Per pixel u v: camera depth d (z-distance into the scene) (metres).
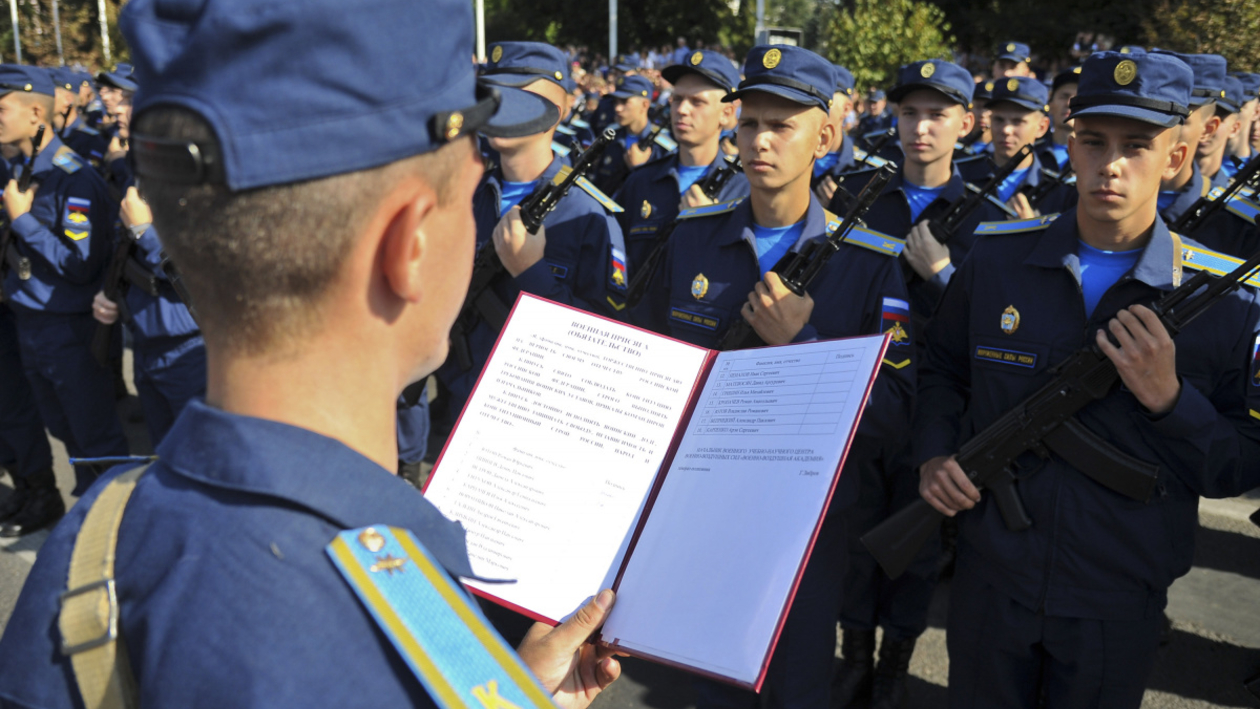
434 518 0.70
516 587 1.22
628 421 1.31
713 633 1.06
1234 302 2.07
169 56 0.59
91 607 0.62
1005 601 2.20
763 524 1.12
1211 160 4.18
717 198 4.49
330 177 0.60
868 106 10.34
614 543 1.23
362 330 0.66
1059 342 2.18
